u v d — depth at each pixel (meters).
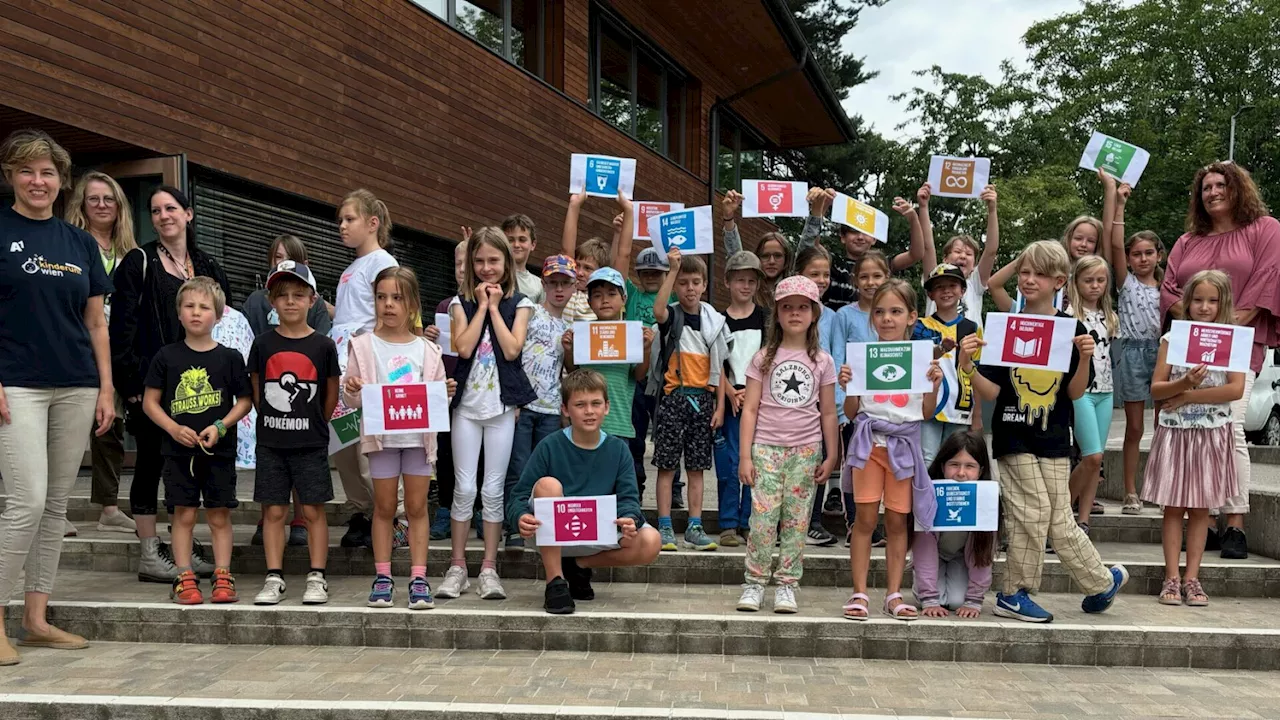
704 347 5.39
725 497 5.46
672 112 16.75
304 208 8.55
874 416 4.28
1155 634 4.01
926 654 4.08
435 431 4.33
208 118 7.22
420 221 9.74
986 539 4.23
